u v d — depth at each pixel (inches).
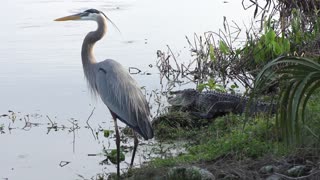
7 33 842.2
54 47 774.5
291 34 653.9
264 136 393.1
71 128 509.7
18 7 1013.8
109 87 426.9
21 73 670.5
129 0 1091.9
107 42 808.9
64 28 878.4
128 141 478.3
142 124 418.6
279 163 342.3
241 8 977.5
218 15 937.5
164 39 815.1
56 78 655.1
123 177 395.2
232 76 661.9
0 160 440.1
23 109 557.9
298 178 313.4
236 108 498.6
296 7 668.1
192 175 333.1
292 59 291.9
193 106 537.6
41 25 888.9
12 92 610.5
